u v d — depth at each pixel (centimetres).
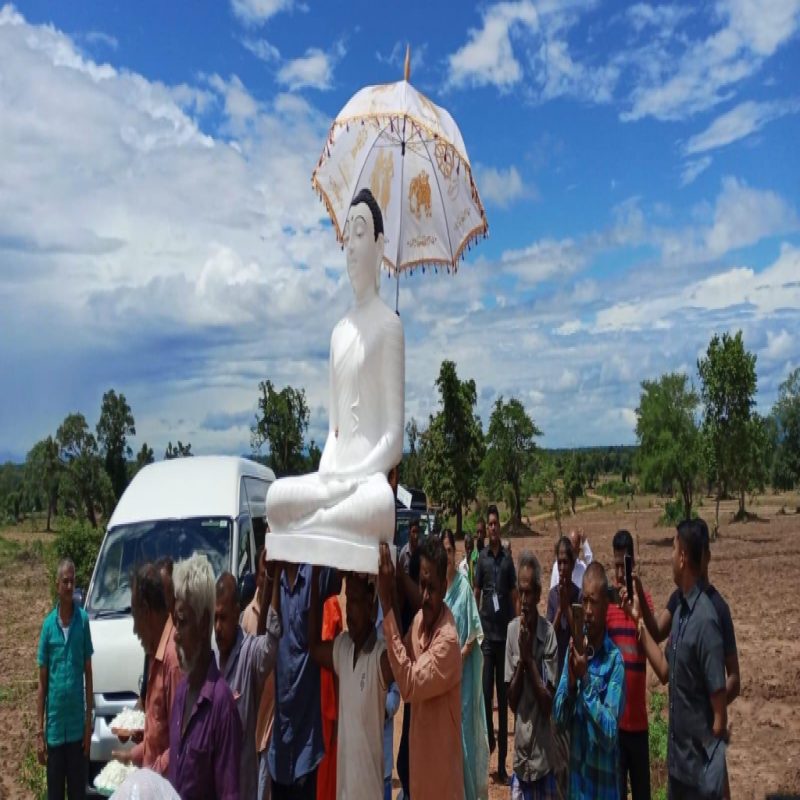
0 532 5878
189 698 373
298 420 3484
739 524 4594
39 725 674
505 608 842
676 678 510
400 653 438
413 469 4662
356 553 437
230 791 363
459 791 460
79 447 5522
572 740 521
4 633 1841
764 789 793
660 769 788
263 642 450
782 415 6594
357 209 554
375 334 534
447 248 704
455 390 3788
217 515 892
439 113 609
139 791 305
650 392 3891
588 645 527
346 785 455
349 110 595
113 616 811
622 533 619
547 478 4516
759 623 1669
